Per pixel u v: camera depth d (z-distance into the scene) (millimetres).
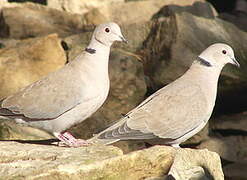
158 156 9844
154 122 10734
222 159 15352
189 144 15078
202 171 10359
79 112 10727
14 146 10156
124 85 15023
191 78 11328
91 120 14203
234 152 15531
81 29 18094
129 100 14930
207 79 11328
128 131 10539
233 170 15352
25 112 10555
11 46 15812
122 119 10758
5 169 9266
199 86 11227
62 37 17344
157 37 15562
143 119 10711
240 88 15547
